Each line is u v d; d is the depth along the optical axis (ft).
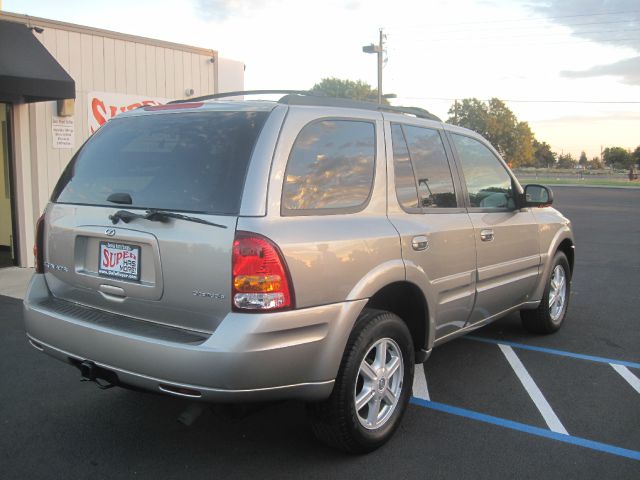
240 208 9.53
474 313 14.87
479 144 16.10
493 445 11.97
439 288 13.00
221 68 39.75
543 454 11.63
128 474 10.71
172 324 10.07
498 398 14.43
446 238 13.15
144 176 10.82
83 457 11.31
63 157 32.07
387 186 12.10
